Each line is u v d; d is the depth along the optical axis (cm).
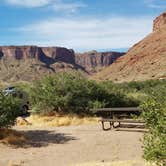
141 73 14075
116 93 2120
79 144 1349
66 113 1947
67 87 1988
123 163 1032
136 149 1232
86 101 1977
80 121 1808
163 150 700
